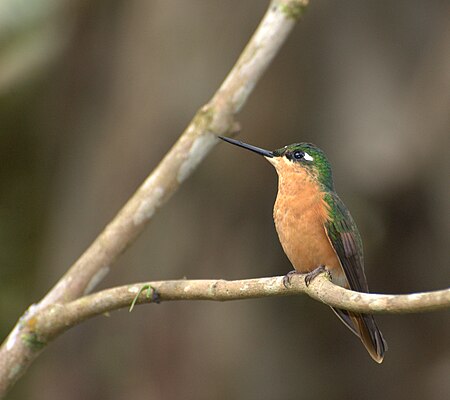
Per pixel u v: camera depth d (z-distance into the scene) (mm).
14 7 12812
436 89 11461
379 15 11742
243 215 11680
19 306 14078
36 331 7012
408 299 5137
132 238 7656
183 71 11320
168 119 11391
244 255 11656
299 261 7844
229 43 11250
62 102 12703
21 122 14039
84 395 11789
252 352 11984
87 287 7508
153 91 11438
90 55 12094
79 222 12062
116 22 11867
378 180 11578
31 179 14570
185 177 7816
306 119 11633
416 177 11672
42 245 13352
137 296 6496
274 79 11633
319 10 11695
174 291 6387
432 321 13406
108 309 6719
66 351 11930
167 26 11352
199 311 11680
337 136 11594
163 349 11633
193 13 11297
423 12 11727
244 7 11258
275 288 6051
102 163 11898
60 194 12625
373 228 12555
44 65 12820
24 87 13172
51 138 13273
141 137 11516
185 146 7797
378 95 11531
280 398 12312
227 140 7938
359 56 11656
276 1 7996
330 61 11648
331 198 7715
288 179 7910
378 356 7090
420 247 12688
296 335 12734
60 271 12180
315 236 7660
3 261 14328
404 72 11672
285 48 11648
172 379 11578
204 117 7848
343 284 7820
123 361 11727
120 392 11695
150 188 7727
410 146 11430
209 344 11633
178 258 11594
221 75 11258
